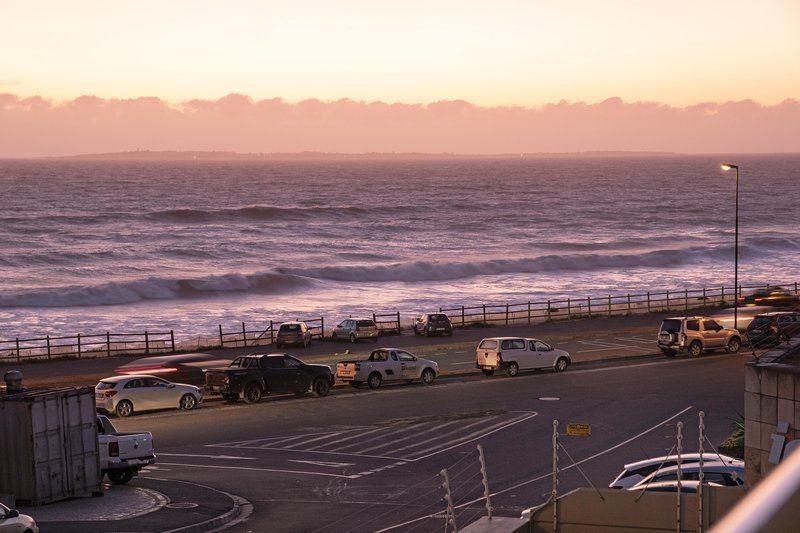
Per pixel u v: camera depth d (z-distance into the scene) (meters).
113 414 38.69
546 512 15.18
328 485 27.30
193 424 37.12
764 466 18.42
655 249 143.50
